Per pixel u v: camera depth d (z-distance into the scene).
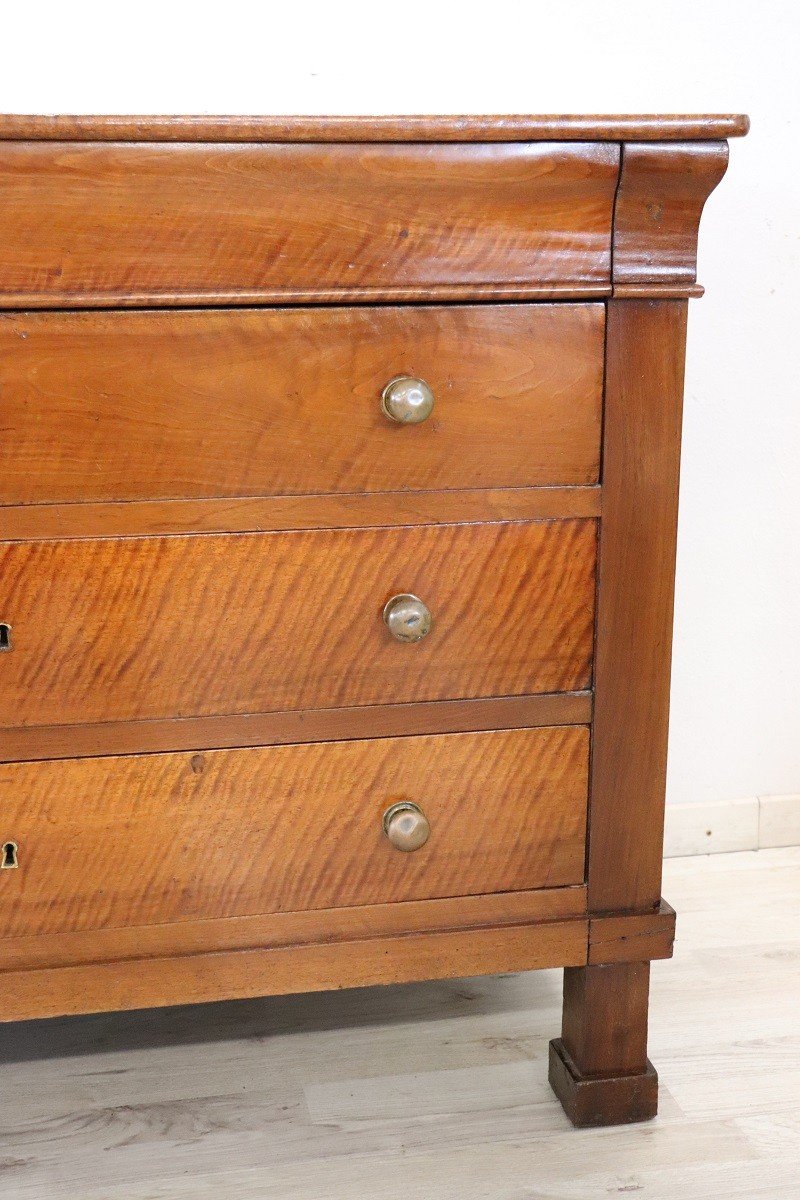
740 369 1.66
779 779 1.81
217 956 1.09
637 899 1.17
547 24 1.55
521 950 1.14
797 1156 1.15
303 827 1.09
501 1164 1.14
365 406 1.02
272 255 0.97
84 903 1.07
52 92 1.48
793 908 1.62
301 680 1.06
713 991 1.42
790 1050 1.32
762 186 1.61
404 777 1.09
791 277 1.65
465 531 1.06
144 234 0.95
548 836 1.13
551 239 1.01
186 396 0.99
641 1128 1.20
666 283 1.04
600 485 1.07
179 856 1.07
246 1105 1.23
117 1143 1.17
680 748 1.78
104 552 1.01
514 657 1.09
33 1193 1.10
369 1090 1.26
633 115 0.96
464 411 1.03
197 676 1.04
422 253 0.99
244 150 0.93
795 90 1.60
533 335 1.03
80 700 1.03
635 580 1.09
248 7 1.49
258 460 1.01
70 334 0.96
